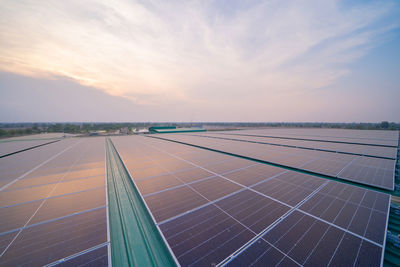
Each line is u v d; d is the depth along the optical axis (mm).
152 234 5539
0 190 8594
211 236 5051
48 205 7031
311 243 4676
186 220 5902
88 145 27891
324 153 17125
